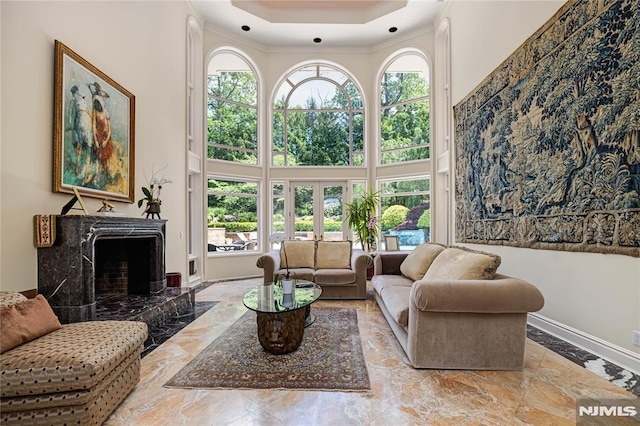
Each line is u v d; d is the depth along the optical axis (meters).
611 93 2.35
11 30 2.40
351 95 7.32
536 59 3.16
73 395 1.54
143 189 3.86
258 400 1.92
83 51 3.15
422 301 2.19
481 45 4.35
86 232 2.73
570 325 2.80
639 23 2.16
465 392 1.99
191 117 5.95
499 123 3.82
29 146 2.55
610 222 2.37
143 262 3.91
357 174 7.18
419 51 6.52
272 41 6.89
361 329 3.20
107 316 2.98
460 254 2.84
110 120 3.49
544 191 3.05
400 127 6.96
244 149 6.81
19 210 2.46
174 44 5.03
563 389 2.02
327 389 2.03
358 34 6.67
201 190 5.96
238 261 6.53
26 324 1.75
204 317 3.70
